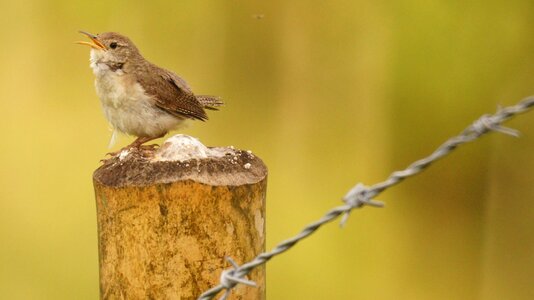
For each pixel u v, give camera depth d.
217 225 4.95
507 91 13.66
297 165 14.17
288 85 14.56
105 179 5.02
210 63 14.66
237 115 14.45
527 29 13.48
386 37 14.14
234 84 14.59
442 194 14.13
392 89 14.12
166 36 14.73
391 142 14.19
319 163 14.17
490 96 13.66
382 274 13.26
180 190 4.90
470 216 14.07
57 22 14.98
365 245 13.38
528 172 13.87
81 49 14.98
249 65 14.59
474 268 13.91
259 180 5.03
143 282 5.00
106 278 5.14
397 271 13.38
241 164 5.12
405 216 14.03
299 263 12.83
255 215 5.05
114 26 14.87
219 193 4.92
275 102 14.57
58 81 14.90
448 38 13.66
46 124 14.56
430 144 14.01
